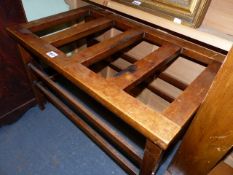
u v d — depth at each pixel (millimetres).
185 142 761
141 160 686
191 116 552
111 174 1075
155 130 498
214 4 758
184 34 799
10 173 1049
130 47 1146
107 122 1292
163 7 839
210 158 727
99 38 1282
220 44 728
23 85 1206
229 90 506
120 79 632
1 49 1005
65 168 1086
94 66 1358
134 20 1003
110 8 1059
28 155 1128
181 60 957
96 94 587
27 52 1020
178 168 920
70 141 1208
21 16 1003
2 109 1168
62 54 720
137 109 546
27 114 1331
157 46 1039
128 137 1210
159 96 1179
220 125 595
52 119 1317
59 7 1169
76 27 905
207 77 682
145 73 658
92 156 1145
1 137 1201
